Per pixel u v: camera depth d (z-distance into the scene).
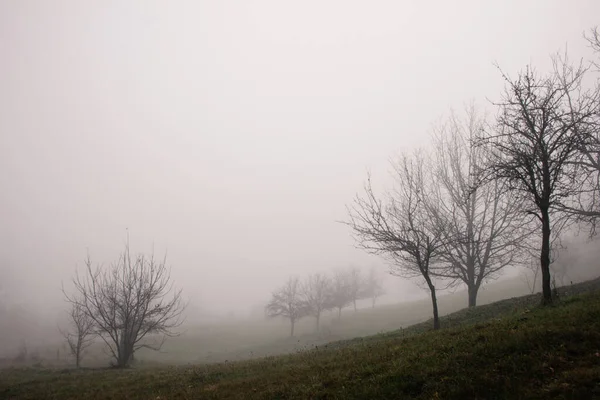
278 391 9.92
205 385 12.92
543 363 7.92
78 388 15.89
